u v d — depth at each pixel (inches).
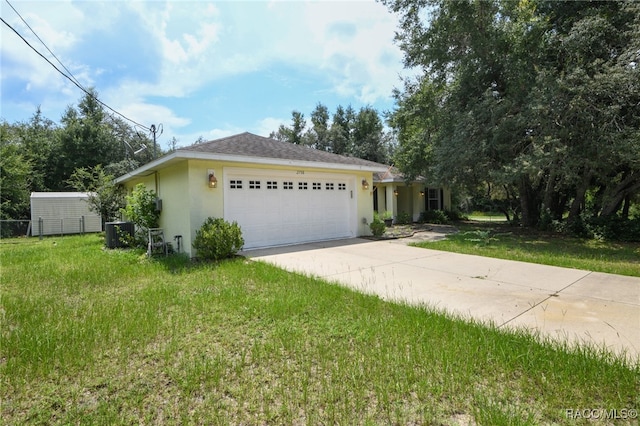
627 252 329.7
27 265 285.7
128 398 93.0
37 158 883.4
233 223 307.7
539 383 95.2
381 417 82.7
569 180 399.5
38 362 111.7
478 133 457.1
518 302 169.8
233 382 99.8
